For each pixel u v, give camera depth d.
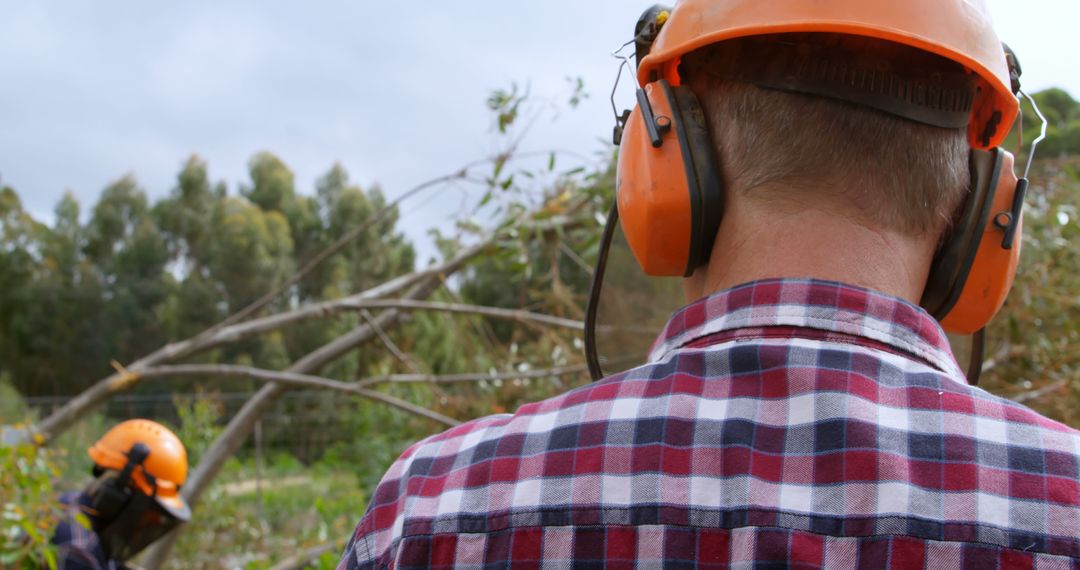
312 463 13.16
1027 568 0.55
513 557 0.62
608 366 3.77
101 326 29.41
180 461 2.97
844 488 0.57
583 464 0.63
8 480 2.40
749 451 0.60
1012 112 0.73
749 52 0.70
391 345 4.03
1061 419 3.60
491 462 0.67
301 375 4.19
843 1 0.66
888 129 0.66
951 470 0.58
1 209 28.48
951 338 3.32
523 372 4.07
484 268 5.57
